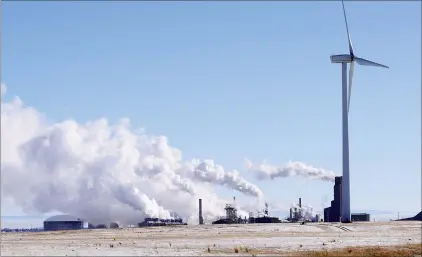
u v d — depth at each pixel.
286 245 123.25
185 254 93.19
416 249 118.75
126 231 174.38
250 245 122.06
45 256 83.12
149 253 92.50
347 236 154.00
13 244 114.62
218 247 114.06
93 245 112.50
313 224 196.62
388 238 148.88
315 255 100.06
